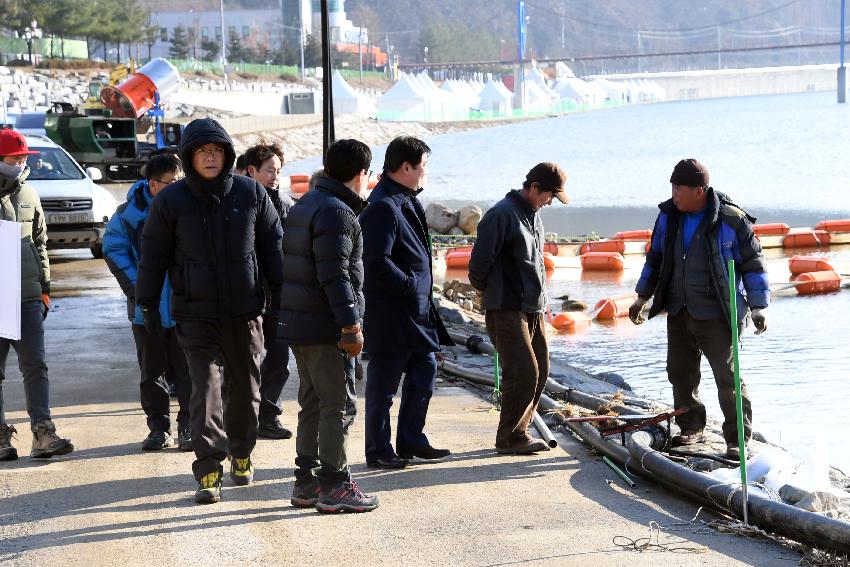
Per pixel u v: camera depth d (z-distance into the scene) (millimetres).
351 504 6508
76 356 11906
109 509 6609
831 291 18688
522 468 7605
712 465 7664
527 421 8016
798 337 14383
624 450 7602
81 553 5840
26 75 100000
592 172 60219
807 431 9617
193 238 6465
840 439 9312
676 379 8258
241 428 7023
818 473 7281
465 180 56156
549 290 19672
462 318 15195
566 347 14398
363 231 7301
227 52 183875
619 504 6727
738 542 5980
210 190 6453
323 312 6340
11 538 6098
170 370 9477
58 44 120562
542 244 8031
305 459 6633
